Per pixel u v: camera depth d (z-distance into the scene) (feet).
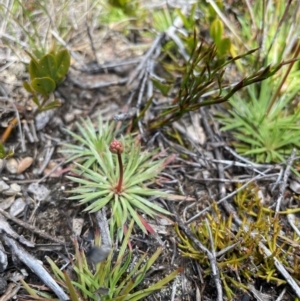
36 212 1.41
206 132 1.63
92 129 1.52
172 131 1.62
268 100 1.64
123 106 1.68
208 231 1.34
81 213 1.41
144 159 1.47
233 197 1.48
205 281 1.32
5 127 1.54
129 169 1.42
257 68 1.69
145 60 1.73
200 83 1.45
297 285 1.28
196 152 1.59
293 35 1.67
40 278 1.26
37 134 1.57
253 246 1.31
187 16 1.86
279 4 1.76
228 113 1.67
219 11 1.66
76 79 1.70
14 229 1.36
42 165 1.52
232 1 1.86
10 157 1.51
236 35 1.69
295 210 1.44
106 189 1.40
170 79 1.73
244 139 1.59
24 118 1.58
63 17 1.71
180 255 1.35
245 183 1.51
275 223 1.35
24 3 1.68
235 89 1.41
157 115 1.65
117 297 1.18
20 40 1.65
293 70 1.68
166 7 1.90
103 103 1.68
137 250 1.34
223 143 1.60
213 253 1.30
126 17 1.86
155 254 1.25
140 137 1.56
